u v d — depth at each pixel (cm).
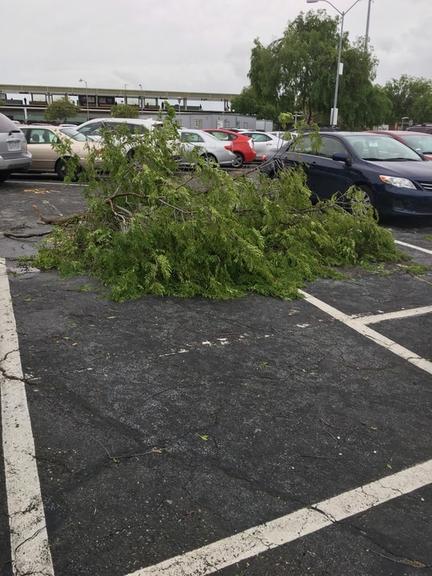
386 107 4853
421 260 739
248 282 577
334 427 330
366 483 281
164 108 669
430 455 307
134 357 408
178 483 274
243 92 6862
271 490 272
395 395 371
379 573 226
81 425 319
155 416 332
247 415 338
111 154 636
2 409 332
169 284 555
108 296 528
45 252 633
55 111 8206
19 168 1259
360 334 472
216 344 437
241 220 654
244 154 2186
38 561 225
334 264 684
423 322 507
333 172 995
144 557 229
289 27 4909
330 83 4481
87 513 251
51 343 425
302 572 225
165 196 586
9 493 262
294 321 495
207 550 233
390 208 910
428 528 252
